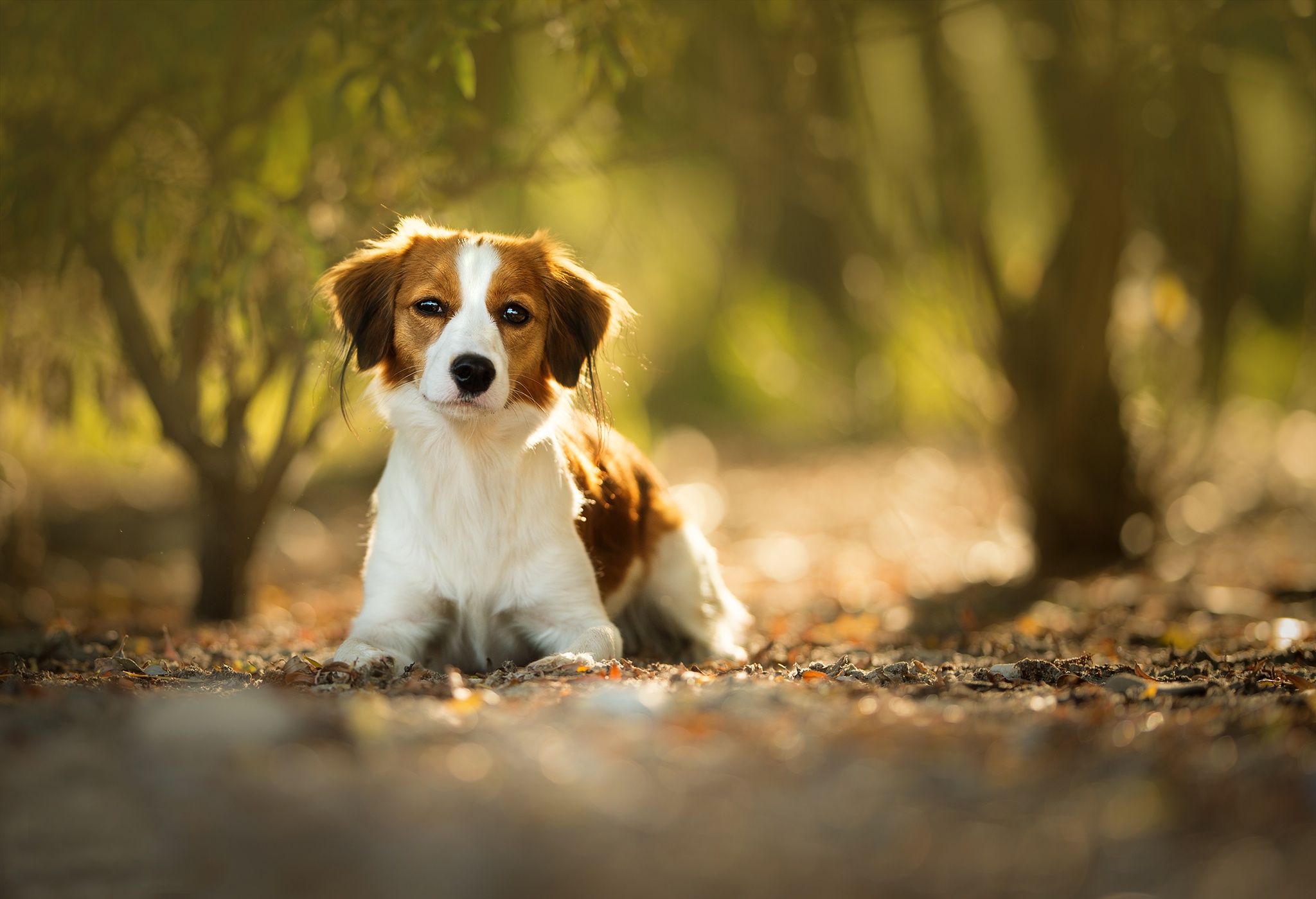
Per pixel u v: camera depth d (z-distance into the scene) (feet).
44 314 30.30
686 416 69.51
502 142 29.94
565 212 46.34
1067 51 33.17
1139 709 13.19
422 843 9.02
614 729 11.46
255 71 28.25
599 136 34.22
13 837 9.09
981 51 37.09
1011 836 9.25
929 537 43.27
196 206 26.63
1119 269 33.19
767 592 33.45
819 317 73.41
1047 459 33.96
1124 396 34.96
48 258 27.45
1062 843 9.14
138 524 45.62
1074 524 34.01
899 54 37.50
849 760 10.73
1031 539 34.76
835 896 8.41
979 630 24.30
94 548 42.04
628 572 20.20
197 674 16.44
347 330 18.25
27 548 32.24
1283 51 36.81
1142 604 27.94
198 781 10.02
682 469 61.16
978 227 34.55
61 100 28.50
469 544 17.56
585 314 18.63
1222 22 31.60
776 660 19.62
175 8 29.14
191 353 27.63
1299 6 30.35
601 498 19.60
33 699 12.75
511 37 28.30
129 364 28.84
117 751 10.71
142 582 37.45
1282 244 51.03
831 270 73.41
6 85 27.96
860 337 65.82
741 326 72.13
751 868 8.74
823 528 46.60
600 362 22.86
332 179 29.68
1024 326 34.14
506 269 17.42
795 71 34.42
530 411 17.60
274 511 28.86
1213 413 35.68
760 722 11.84
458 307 17.19
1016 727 11.72
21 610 28.89
